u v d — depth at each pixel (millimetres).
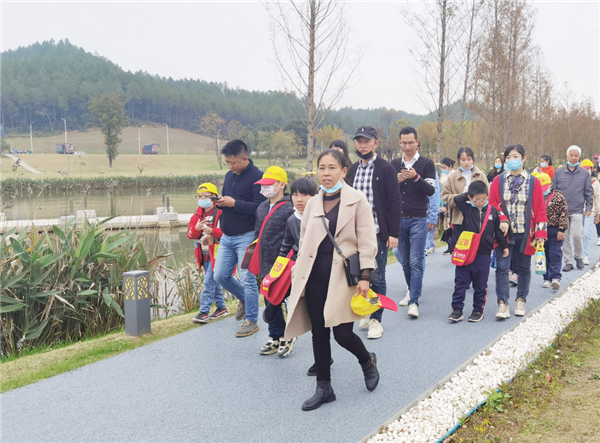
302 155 104062
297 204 3715
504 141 18359
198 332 5055
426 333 4867
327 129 87438
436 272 7812
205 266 5523
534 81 26703
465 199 5176
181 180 47969
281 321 4316
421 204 5289
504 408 3521
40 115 157625
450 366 4008
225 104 178875
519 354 4352
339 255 3197
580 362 4355
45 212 18891
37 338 5625
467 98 17062
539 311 5715
